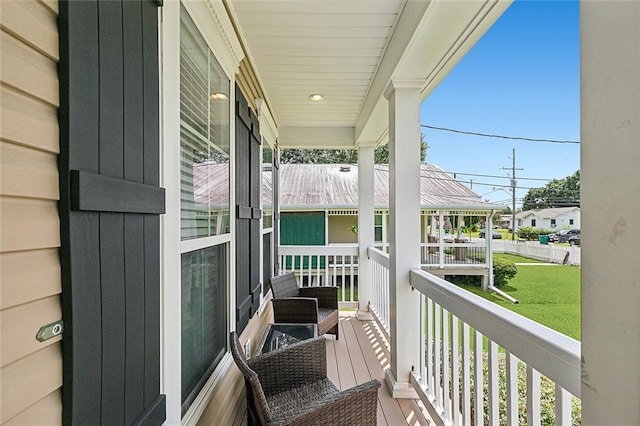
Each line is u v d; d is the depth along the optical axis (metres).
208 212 1.91
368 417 1.59
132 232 0.96
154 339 1.09
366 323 4.57
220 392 2.00
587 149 0.75
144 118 1.04
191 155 1.65
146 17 1.06
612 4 0.69
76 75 0.74
